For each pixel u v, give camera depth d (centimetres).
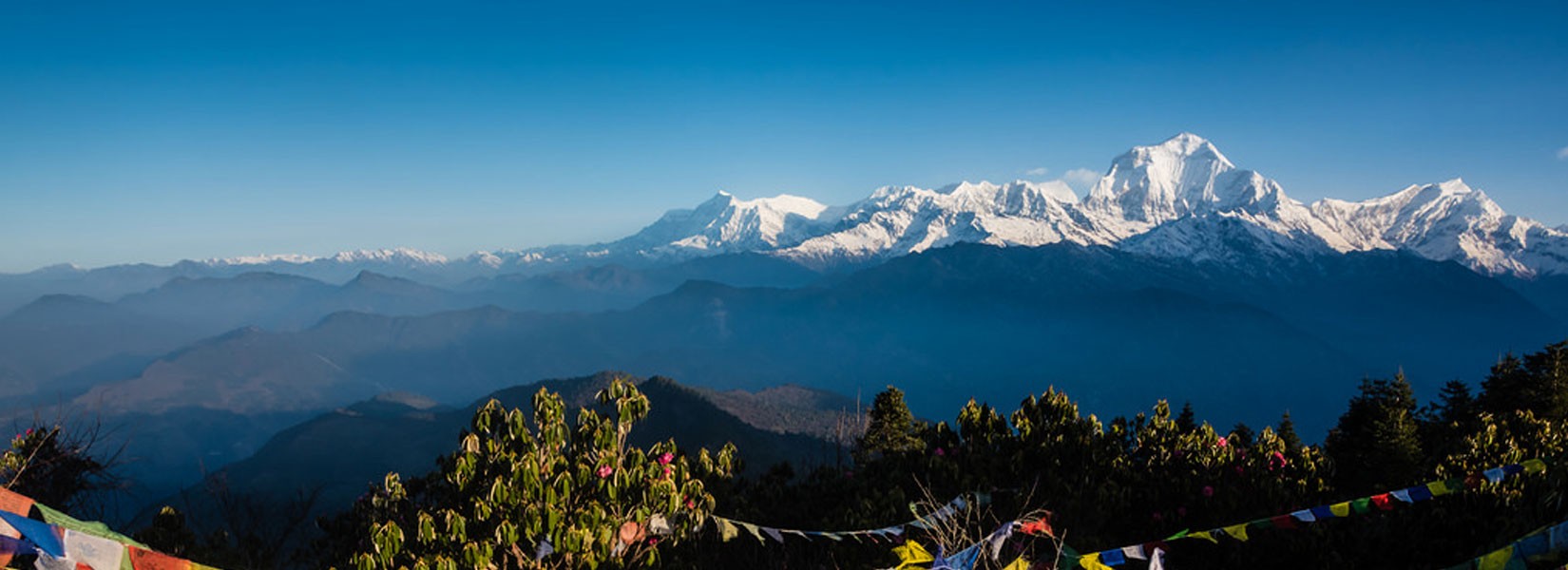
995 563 791
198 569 516
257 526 1202
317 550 1184
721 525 1017
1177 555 1100
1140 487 1238
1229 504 1130
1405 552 996
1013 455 1280
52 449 1155
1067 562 839
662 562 1052
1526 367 3025
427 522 919
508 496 954
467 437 1044
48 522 482
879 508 1109
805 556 1128
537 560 965
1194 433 1427
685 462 1158
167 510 1127
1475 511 1049
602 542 966
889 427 2178
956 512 1013
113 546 487
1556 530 648
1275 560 1047
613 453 1056
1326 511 895
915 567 788
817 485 1370
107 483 1216
